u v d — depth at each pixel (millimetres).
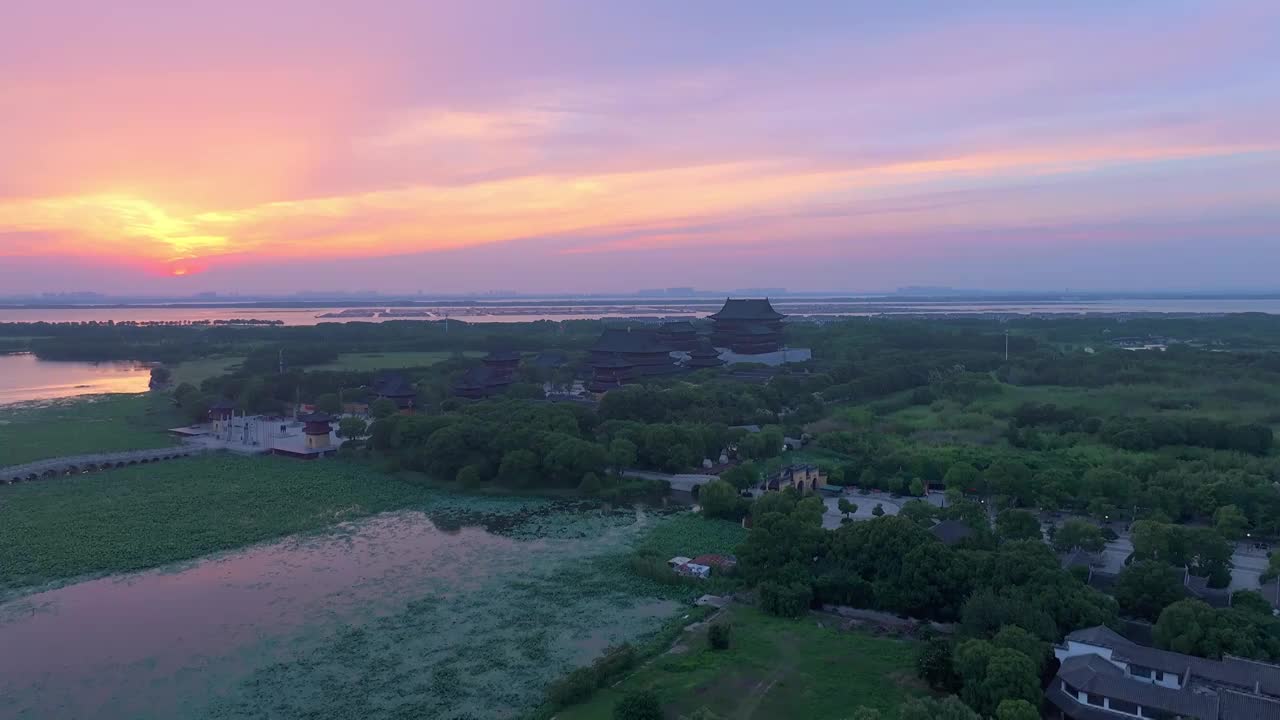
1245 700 49812
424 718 56344
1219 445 124250
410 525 100812
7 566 84688
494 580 81875
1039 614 61094
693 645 66312
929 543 71688
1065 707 52562
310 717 56594
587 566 85625
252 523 100250
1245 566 82562
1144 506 95500
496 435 122312
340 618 72812
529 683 61094
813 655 63906
